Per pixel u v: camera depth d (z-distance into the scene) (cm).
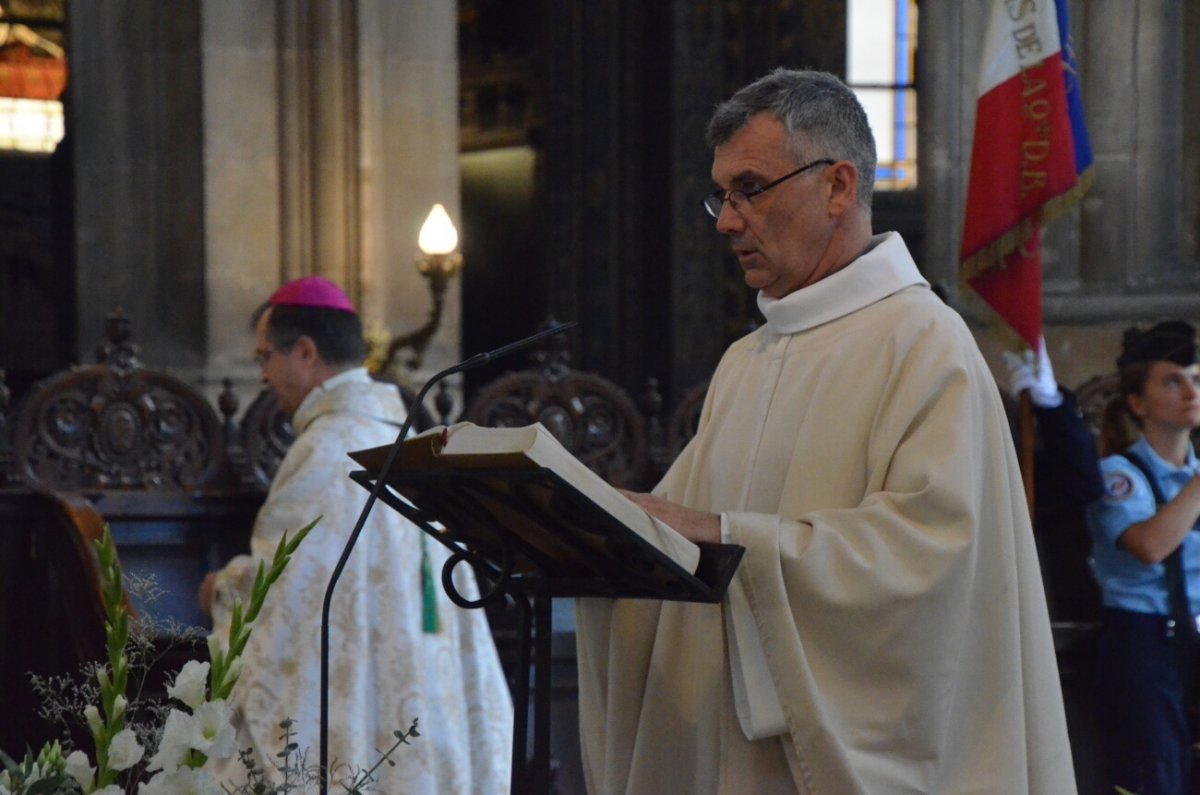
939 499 412
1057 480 810
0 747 878
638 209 2402
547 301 2439
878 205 2397
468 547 416
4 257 2400
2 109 2462
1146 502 809
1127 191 1343
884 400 437
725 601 414
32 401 953
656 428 1105
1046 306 1340
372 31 1382
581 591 403
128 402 977
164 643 720
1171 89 1346
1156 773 798
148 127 1380
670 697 460
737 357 496
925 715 409
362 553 720
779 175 452
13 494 894
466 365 397
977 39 1347
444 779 731
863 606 407
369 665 717
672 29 2338
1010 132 820
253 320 774
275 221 1367
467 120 2614
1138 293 1335
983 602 428
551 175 2434
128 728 331
